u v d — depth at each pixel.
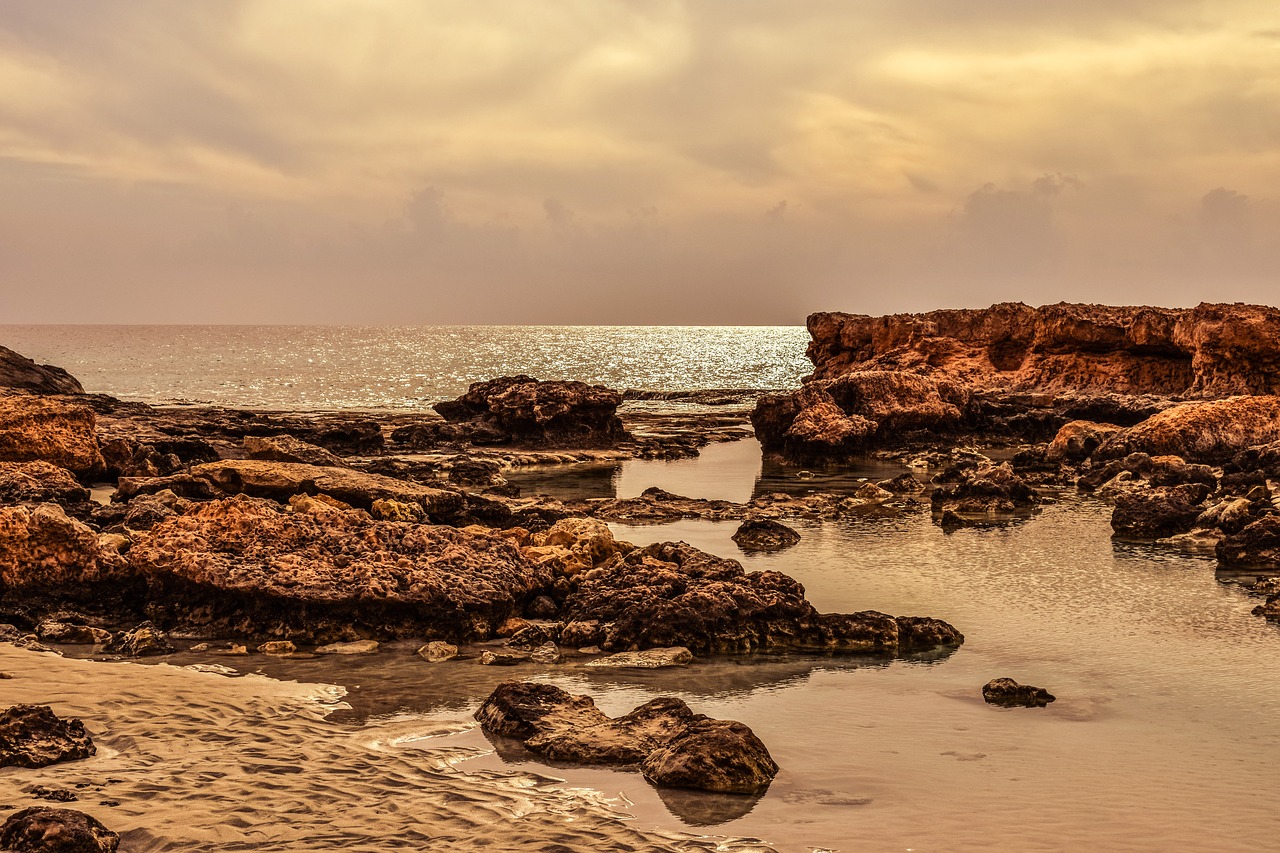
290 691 12.07
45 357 156.62
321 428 41.41
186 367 130.38
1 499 20.72
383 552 15.57
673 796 9.27
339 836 8.01
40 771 9.13
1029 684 12.53
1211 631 15.39
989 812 9.02
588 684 12.78
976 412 49.06
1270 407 37.22
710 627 14.43
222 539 15.53
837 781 9.70
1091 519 26.19
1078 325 57.50
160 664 13.18
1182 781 9.79
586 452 42.06
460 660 13.77
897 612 16.48
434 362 151.00
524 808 8.78
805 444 39.88
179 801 8.58
